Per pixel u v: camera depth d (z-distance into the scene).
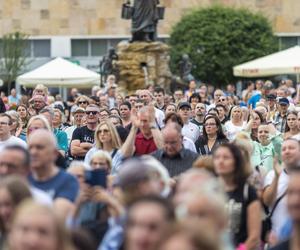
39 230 17.91
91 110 43.56
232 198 25.61
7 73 132.62
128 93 88.75
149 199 17.81
